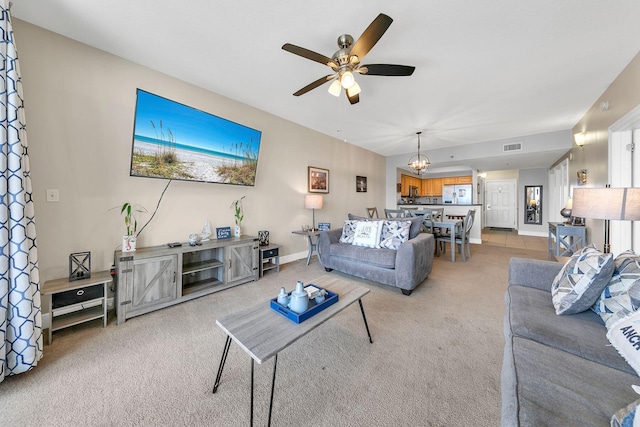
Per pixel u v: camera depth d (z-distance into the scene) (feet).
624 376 2.88
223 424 3.82
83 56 7.06
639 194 5.10
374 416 3.94
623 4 5.52
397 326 6.68
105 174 7.52
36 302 5.20
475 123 13.60
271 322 4.44
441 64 7.91
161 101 8.04
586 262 4.39
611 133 8.97
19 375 4.79
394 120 13.21
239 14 5.91
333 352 5.59
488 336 6.16
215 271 10.02
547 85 9.31
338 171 17.03
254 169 11.22
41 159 6.48
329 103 11.10
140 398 4.30
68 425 3.78
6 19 4.74
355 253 10.17
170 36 6.73
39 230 6.47
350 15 5.90
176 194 9.11
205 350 5.66
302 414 3.99
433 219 16.14
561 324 4.01
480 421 3.82
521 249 17.03
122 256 6.95
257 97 10.54
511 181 27.66
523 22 6.11
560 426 2.25
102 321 6.91
